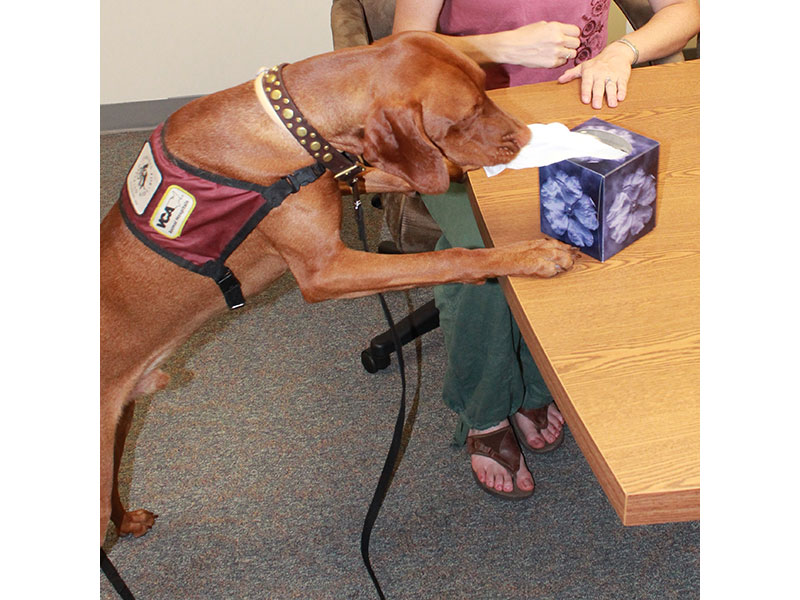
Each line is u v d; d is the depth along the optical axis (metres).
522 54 1.65
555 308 1.07
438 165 1.20
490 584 1.68
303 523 1.85
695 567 1.67
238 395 2.22
